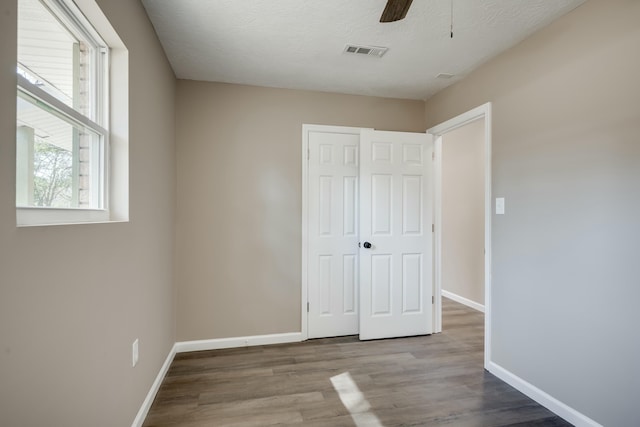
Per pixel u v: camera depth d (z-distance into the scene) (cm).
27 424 84
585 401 174
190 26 200
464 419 184
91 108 144
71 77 128
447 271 454
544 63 200
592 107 172
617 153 161
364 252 301
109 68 151
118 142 153
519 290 216
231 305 287
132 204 162
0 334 74
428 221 317
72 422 107
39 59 106
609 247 164
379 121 324
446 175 456
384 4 180
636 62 153
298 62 250
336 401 201
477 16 190
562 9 183
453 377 232
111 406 138
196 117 280
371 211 304
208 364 250
